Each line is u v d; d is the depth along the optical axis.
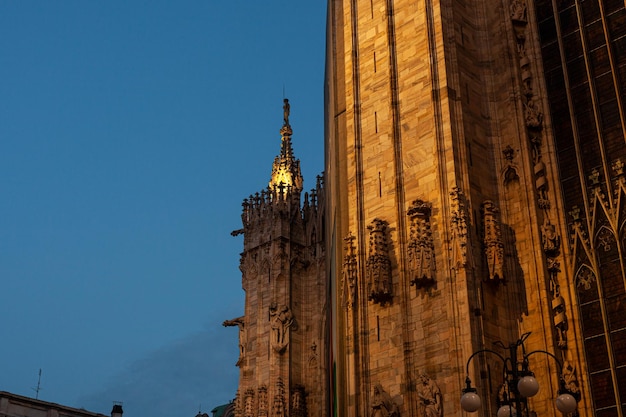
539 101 44.44
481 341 38.91
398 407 40.66
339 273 47.78
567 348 39.88
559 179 42.97
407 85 45.81
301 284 74.25
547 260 41.59
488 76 45.78
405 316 41.72
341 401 45.41
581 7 44.81
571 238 41.69
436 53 44.88
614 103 42.31
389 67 46.75
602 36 43.69
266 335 72.12
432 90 44.06
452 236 40.62
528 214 42.09
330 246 55.84
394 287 43.06
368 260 43.81
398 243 43.34
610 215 40.78
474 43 46.28
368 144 46.91
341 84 51.34
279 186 77.06
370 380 42.62
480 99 45.06
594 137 42.47
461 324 39.28
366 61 48.66
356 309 44.19
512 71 44.91
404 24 47.06
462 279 39.81
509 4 46.19
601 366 38.97
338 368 46.25
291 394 69.06
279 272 73.50
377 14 48.97
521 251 41.91
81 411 73.81
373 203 45.56
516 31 45.97
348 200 47.00
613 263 40.12
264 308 73.38
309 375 70.38
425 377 39.78
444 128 43.12
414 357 40.97
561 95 44.16
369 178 46.25
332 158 53.81
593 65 43.59
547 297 40.50
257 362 71.19
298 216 76.69
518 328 40.66
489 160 43.91
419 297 41.62
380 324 43.09
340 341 46.53
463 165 42.28
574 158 42.84
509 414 30.78
